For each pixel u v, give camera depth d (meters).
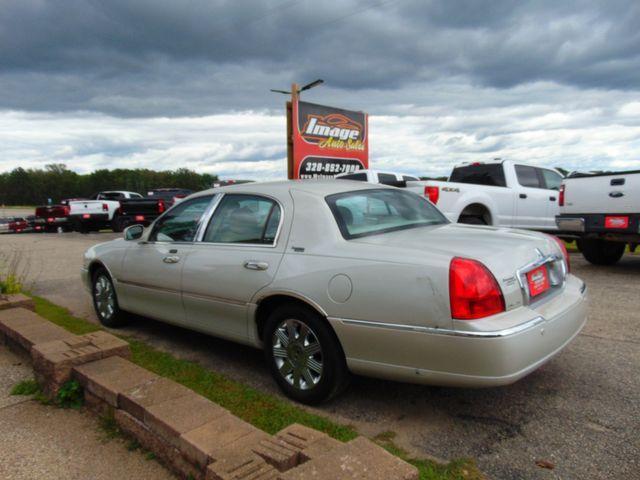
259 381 3.94
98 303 5.66
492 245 3.15
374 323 3.00
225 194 4.29
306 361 3.38
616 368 3.90
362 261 3.12
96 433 3.01
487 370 2.72
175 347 4.81
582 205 7.95
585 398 3.40
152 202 20.58
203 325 4.20
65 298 7.23
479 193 9.12
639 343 4.46
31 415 3.27
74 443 2.90
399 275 2.95
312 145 17.55
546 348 2.97
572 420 3.10
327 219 3.49
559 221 8.21
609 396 3.42
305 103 17.30
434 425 3.10
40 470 2.64
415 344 2.88
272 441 2.35
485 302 2.77
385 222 3.73
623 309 5.61
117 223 21.23
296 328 3.44
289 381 3.49
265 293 3.55
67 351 3.57
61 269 10.06
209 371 4.09
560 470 2.57
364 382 3.81
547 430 2.99
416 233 3.51
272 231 3.73
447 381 2.84
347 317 3.09
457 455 2.74
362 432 3.04
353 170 18.95
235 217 4.09
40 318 4.77
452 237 3.36
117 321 5.44
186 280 4.25
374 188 4.14
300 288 3.31
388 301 2.95
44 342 4.02
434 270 2.85
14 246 15.22
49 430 3.06
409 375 2.96
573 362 4.05
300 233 3.55
